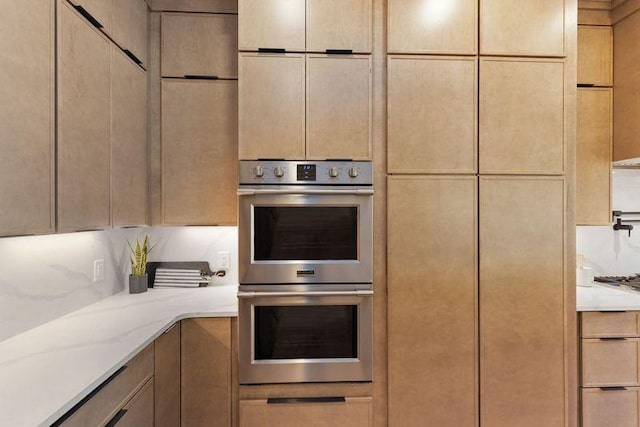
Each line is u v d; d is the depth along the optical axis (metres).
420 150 1.76
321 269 1.74
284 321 1.75
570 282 1.82
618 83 2.17
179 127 2.03
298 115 1.73
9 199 1.02
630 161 2.20
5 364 1.12
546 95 1.80
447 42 1.76
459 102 1.77
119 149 1.66
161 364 1.51
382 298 1.77
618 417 1.85
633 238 2.48
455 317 1.76
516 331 1.78
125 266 2.18
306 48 1.73
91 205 1.43
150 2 2.00
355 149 1.75
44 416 0.83
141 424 1.33
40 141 1.15
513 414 1.78
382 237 1.77
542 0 1.79
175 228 2.35
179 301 1.91
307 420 1.72
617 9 2.17
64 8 1.26
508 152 1.79
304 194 1.73
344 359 1.75
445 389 1.76
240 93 1.72
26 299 1.41
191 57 2.04
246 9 1.72
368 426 1.74
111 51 1.59
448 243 1.76
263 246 1.74
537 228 1.80
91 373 1.05
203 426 1.71
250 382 1.72
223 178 2.06
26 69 1.08
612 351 1.86
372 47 1.76
